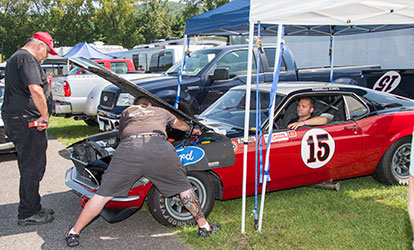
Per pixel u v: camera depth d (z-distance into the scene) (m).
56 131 10.00
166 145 3.47
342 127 4.61
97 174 3.80
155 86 7.22
